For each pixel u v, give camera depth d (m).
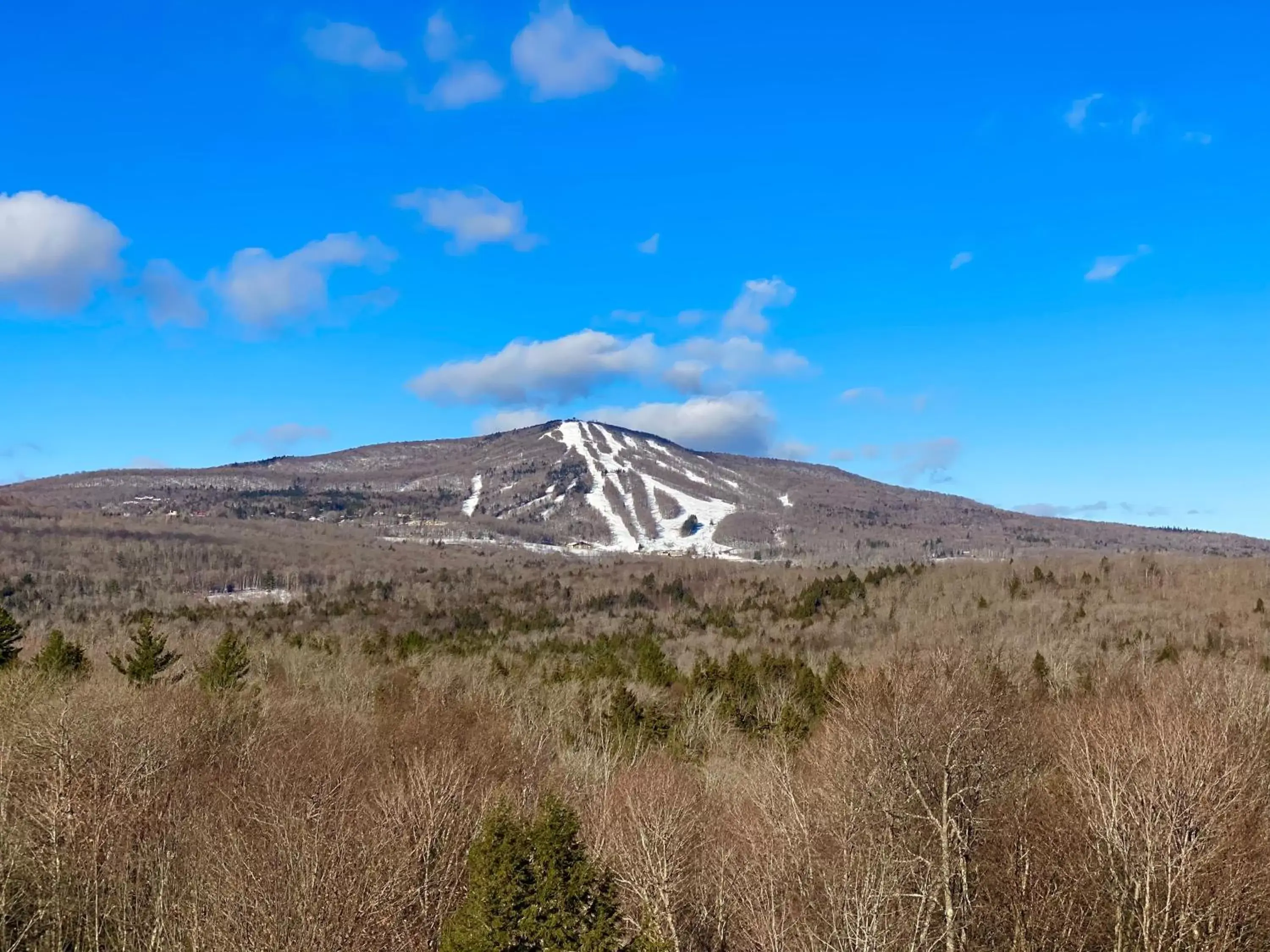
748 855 26.61
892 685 38.78
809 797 29.73
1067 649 73.69
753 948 22.42
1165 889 20.77
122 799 25.81
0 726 29.75
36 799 24.83
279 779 26.03
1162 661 62.66
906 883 23.25
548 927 11.81
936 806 25.69
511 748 39.03
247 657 51.50
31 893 21.31
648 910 19.91
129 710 31.12
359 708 49.91
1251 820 24.20
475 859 12.35
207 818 23.75
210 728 34.97
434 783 26.05
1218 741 26.36
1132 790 22.70
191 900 19.23
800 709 48.75
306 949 14.87
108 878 21.81
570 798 32.78
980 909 22.95
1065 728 35.69
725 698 54.00
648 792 29.02
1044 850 25.03
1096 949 22.12
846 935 19.81
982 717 30.97
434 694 48.06
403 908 18.06
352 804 24.69
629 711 48.09
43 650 51.12
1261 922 21.27
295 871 16.22
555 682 63.22
